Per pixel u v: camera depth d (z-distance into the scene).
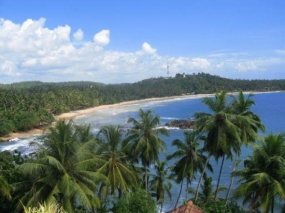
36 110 137.75
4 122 118.31
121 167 31.75
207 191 39.28
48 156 22.86
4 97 139.62
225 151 31.88
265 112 162.12
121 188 31.91
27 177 25.03
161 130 37.88
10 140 110.19
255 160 25.17
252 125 35.81
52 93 180.00
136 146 35.84
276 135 25.77
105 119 154.38
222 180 62.25
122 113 179.75
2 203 25.64
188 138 37.53
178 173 38.19
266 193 24.23
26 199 23.50
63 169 23.31
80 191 23.06
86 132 32.91
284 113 156.50
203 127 32.72
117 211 26.27
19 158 32.19
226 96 34.19
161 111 185.50
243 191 24.28
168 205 52.09
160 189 42.94
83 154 24.83
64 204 22.89
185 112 177.25
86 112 185.62
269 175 24.30
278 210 40.56
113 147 31.92
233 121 33.00
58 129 25.02
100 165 30.48
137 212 25.89
